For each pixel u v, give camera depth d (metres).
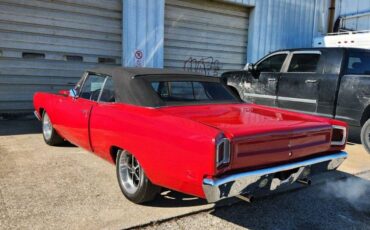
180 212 3.35
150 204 3.49
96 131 3.82
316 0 13.45
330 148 3.47
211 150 2.55
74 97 4.56
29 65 8.17
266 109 3.90
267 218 3.38
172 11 10.19
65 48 8.58
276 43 12.55
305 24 13.30
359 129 6.84
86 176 4.20
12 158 4.84
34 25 8.10
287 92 7.02
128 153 3.44
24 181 3.97
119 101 3.71
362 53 6.42
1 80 7.91
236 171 2.71
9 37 7.85
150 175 3.08
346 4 14.34
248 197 2.85
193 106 3.64
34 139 6.02
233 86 8.20
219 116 3.26
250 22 11.87
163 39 9.81
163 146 2.90
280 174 2.99
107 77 4.03
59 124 4.90
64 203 3.43
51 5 8.24
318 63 6.57
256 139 2.78
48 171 4.34
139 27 9.32
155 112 3.29
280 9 12.42
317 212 3.57
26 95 8.25
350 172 4.90
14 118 8.15
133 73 3.78
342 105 6.14
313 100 6.56
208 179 2.57
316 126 3.27
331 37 11.12
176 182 2.84
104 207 3.38
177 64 10.59
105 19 9.05
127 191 3.50
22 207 3.30
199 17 10.77
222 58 11.54
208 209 3.46
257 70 7.79
